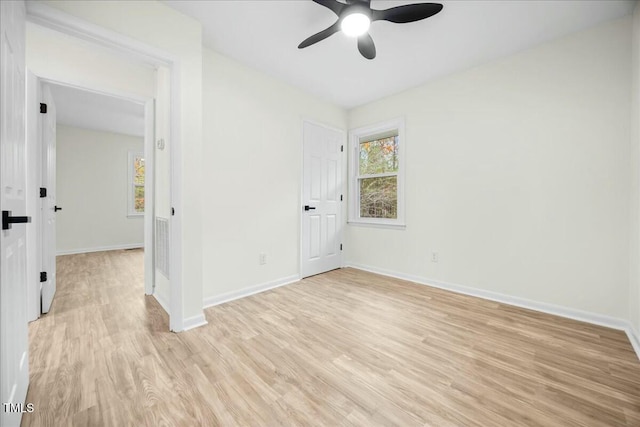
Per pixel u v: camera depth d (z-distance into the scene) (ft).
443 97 9.89
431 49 8.06
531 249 8.04
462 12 6.47
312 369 5.10
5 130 3.24
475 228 9.14
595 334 6.48
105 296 9.01
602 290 6.99
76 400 4.22
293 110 10.68
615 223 6.81
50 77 7.21
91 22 5.28
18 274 3.86
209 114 8.20
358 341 6.15
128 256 15.92
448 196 9.77
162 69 8.00
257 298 8.91
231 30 7.29
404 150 11.03
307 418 3.94
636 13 6.17
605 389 4.58
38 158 7.15
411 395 4.43
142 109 13.76
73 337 6.21
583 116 7.18
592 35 7.02
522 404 4.24
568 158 7.41
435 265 10.16
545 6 6.27
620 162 6.72
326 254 12.28
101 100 12.59
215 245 8.41
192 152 6.82
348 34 6.09
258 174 9.54
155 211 9.10
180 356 5.49
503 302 8.54
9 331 3.36
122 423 3.81
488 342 6.12
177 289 6.57
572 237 7.39
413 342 6.11
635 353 5.66
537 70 7.87
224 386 4.60
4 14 3.25
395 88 10.80
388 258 11.69
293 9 6.50
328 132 12.25
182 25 6.59
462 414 4.03
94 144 17.61
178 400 4.26
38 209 7.14
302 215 11.14
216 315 7.56
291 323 7.06
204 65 8.06
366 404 4.22
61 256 15.89
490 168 8.78
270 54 8.45
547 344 6.03
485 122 8.87
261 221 9.67
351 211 13.16
